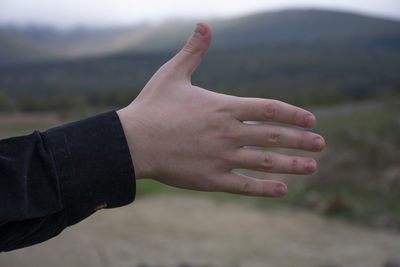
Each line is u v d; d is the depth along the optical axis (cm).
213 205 768
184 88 79
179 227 588
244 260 446
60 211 68
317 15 18188
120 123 74
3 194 64
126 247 443
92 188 69
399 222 602
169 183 78
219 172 77
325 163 892
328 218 666
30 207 65
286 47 10469
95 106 2439
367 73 6131
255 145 76
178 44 19525
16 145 69
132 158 73
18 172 65
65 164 69
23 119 2398
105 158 71
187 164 76
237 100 76
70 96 3466
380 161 862
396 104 2517
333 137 1081
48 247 255
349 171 846
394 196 703
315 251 491
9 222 65
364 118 1859
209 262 418
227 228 601
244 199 812
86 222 586
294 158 76
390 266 373
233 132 75
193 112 76
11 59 18400
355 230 591
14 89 5369
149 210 708
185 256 444
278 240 541
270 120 76
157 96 79
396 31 13612
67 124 73
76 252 254
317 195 780
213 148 76
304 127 75
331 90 4216
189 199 811
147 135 75
